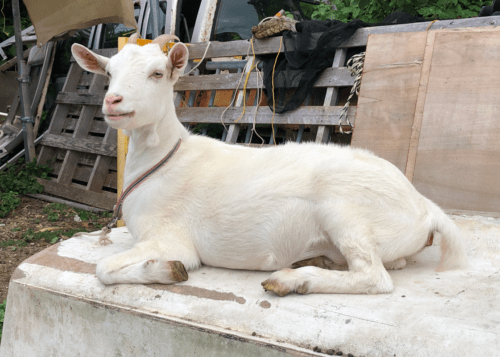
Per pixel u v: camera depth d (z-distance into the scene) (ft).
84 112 25.48
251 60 16.76
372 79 11.64
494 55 9.95
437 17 17.57
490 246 8.64
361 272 6.70
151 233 7.85
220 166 8.03
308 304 6.44
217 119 17.03
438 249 9.00
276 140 17.51
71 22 20.25
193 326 6.61
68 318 7.74
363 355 5.66
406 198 7.13
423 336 5.60
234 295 6.91
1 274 15.25
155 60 7.29
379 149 11.46
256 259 7.66
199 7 22.22
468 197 10.17
